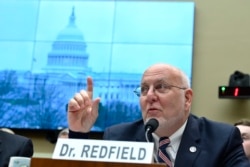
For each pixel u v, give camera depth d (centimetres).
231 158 184
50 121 421
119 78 428
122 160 133
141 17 441
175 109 188
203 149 186
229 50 433
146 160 132
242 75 404
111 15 445
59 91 428
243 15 441
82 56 437
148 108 189
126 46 436
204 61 432
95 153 136
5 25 449
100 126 416
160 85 190
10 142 203
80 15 447
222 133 192
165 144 191
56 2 452
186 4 439
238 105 417
